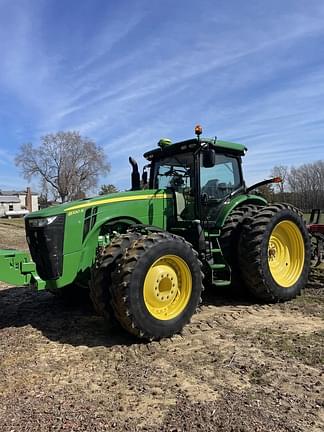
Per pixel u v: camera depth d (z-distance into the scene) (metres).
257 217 5.81
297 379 3.41
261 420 2.80
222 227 5.93
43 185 60.75
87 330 4.89
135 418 2.88
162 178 6.46
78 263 4.94
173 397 3.16
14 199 73.19
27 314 5.68
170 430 2.72
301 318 5.12
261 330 4.67
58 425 2.80
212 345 4.24
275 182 6.38
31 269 4.82
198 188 5.84
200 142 5.80
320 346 4.11
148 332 4.31
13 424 2.82
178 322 4.54
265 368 3.63
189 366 3.74
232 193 6.39
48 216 4.74
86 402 3.12
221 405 3.01
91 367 3.79
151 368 3.72
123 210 5.32
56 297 6.46
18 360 4.00
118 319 4.40
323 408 2.95
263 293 5.73
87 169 60.38
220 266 5.57
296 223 6.16
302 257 6.24
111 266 4.51
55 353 4.17
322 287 6.70
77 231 4.93
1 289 7.41
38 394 3.27
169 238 4.61
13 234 20.48
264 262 5.67
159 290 4.52
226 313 5.42
